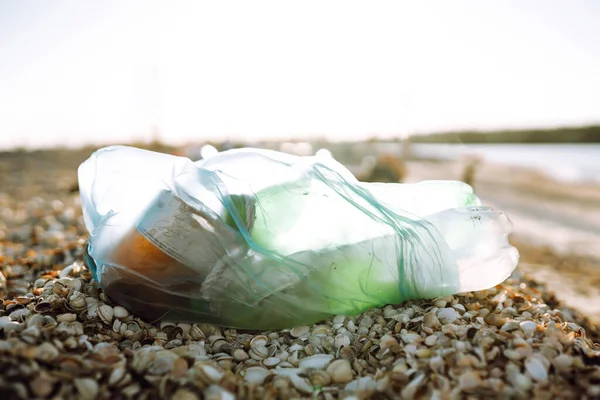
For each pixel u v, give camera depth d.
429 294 0.46
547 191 2.39
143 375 0.34
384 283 0.45
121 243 0.42
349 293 0.45
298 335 0.44
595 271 0.96
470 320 0.44
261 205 0.43
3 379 0.30
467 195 0.51
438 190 0.50
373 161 1.86
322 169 0.46
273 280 0.43
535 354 0.36
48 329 0.37
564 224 1.56
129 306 0.44
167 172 0.45
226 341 0.43
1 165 2.94
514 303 0.50
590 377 0.35
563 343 0.39
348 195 0.45
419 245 0.45
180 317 0.44
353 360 0.40
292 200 0.44
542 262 1.03
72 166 2.95
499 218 0.47
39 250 0.77
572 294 0.79
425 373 0.35
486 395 0.33
